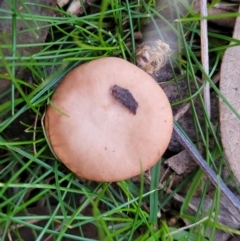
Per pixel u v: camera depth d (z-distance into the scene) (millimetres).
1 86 177
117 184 195
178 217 203
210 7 193
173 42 202
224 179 200
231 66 188
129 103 162
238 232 194
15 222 175
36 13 178
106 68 166
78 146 162
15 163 186
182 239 191
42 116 176
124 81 165
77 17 184
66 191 179
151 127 165
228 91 188
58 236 172
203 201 202
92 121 162
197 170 199
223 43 204
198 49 206
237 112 186
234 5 201
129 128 163
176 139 199
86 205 194
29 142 176
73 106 163
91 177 165
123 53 188
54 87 184
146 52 186
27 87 186
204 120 200
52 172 192
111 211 180
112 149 162
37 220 191
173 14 201
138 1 195
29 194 197
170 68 203
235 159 187
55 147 165
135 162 165
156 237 186
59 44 192
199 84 203
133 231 181
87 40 190
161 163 203
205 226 195
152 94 167
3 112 177
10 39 173
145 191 200
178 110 199
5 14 172
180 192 204
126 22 200
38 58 172
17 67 177
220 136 190
